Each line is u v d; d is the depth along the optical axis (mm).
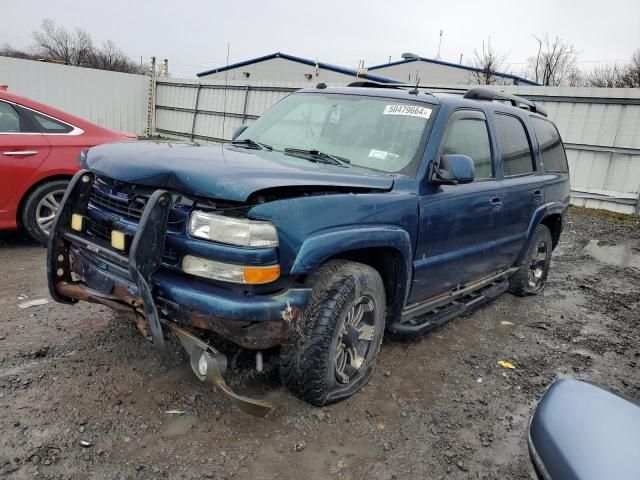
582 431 1640
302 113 4184
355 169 3391
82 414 2824
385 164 3555
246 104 17531
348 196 2943
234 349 3340
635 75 29484
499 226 4531
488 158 4375
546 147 5590
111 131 6098
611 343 4645
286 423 2930
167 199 2598
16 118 5426
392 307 3580
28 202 5488
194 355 2600
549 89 12484
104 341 3631
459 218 3863
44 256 5496
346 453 2760
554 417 1729
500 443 3004
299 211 2660
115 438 2668
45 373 3186
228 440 2744
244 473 2527
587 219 11125
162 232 2596
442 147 3680
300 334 2756
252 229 2496
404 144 3635
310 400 3002
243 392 3146
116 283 2754
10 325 3795
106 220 2891
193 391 3115
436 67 34094
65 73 17688
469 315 5051
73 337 3668
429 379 3654
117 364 3338
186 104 19547
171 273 2674
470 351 4199
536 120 5492
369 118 3879
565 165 6113
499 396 3523
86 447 2584
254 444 2736
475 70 29500
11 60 16422
